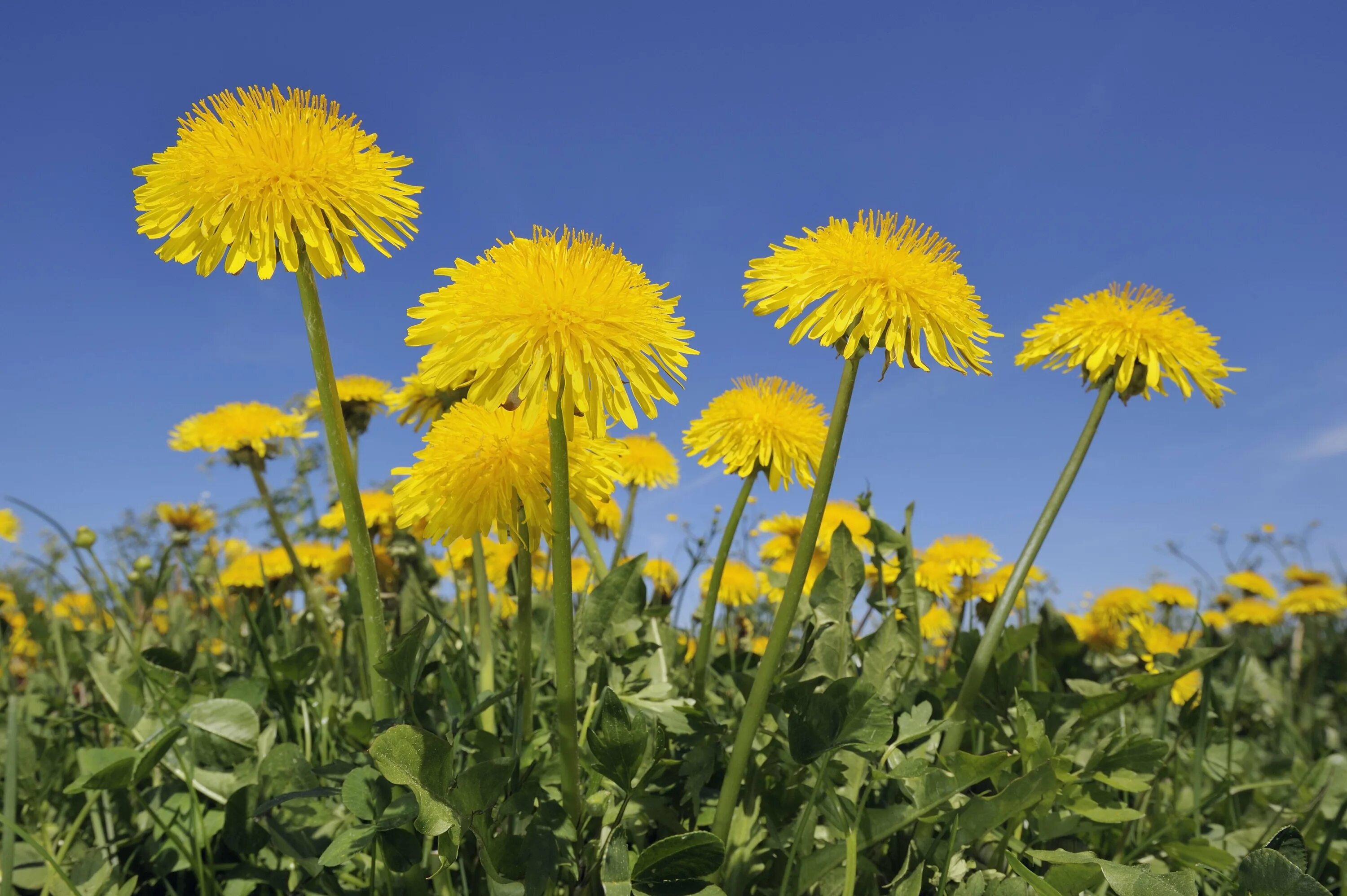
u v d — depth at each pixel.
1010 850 0.20
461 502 0.18
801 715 0.18
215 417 0.33
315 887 0.19
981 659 0.21
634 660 0.22
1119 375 0.22
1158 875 0.17
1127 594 0.42
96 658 0.26
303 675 0.23
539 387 0.16
